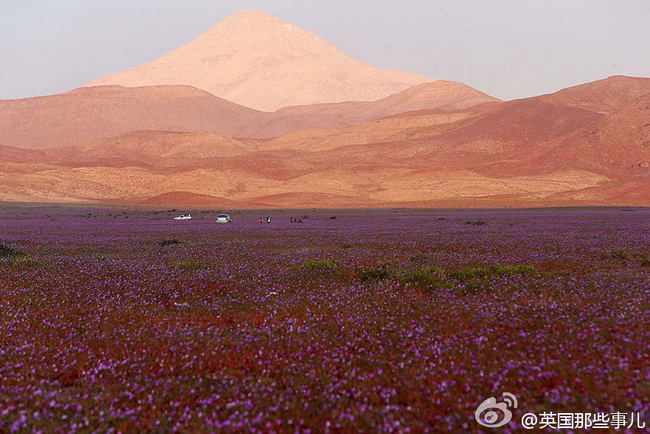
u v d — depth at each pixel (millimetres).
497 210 120750
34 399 8391
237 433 7195
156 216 103188
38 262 25391
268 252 31469
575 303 13164
